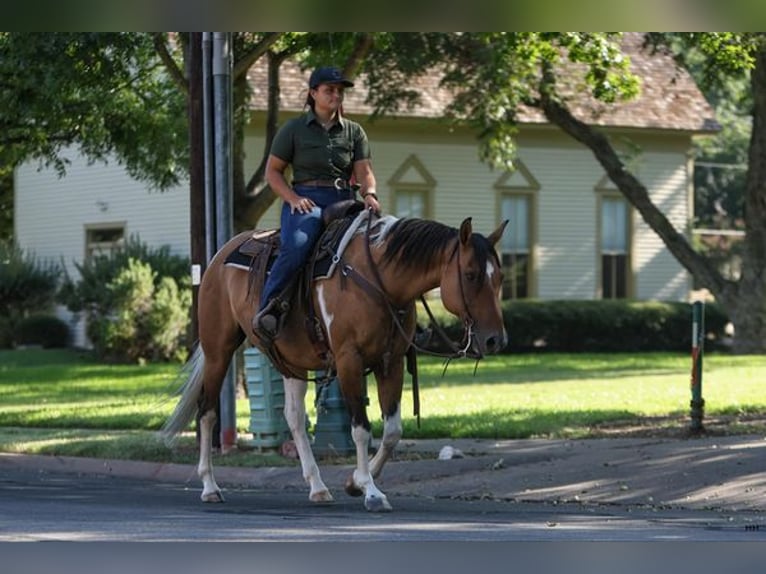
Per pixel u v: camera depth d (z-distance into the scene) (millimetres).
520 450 15359
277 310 11211
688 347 38469
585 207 39281
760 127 34406
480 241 10430
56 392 26031
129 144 24688
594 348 37469
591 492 12805
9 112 22062
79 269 35781
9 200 43844
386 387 11086
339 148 11477
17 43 19891
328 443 15289
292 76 33812
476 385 24906
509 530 10172
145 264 34906
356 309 10742
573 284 39188
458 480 13625
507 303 36656
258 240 12016
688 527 10648
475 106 30047
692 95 40656
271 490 13805
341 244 10961
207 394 12414
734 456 13727
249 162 33469
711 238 43500
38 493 13344
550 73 31766
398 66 27156
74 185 39656
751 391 22406
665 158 40156
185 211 35781
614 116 38719
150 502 12383
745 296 34625
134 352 34219
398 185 36562
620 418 18438
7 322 38594
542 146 38719
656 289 40219
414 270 10656
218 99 15977
